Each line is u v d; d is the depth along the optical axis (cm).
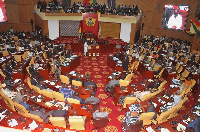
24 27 2511
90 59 1781
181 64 1473
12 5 2372
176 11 2280
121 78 1190
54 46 1823
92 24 2289
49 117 738
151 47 1947
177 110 827
